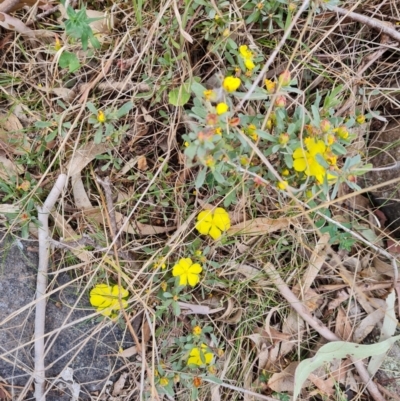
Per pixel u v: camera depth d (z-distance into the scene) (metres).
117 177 0.33
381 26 0.32
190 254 0.33
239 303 0.34
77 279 0.31
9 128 0.32
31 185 0.32
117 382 0.34
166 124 0.33
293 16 0.31
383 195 0.35
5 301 0.33
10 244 0.33
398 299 0.35
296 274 0.35
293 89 0.27
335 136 0.28
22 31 0.32
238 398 0.35
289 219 0.32
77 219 0.33
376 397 0.34
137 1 0.31
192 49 0.33
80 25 0.27
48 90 0.32
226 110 0.25
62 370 0.32
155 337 0.34
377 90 0.33
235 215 0.34
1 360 0.32
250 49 0.31
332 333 0.34
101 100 0.33
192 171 0.33
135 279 0.31
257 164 0.30
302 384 0.33
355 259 0.35
